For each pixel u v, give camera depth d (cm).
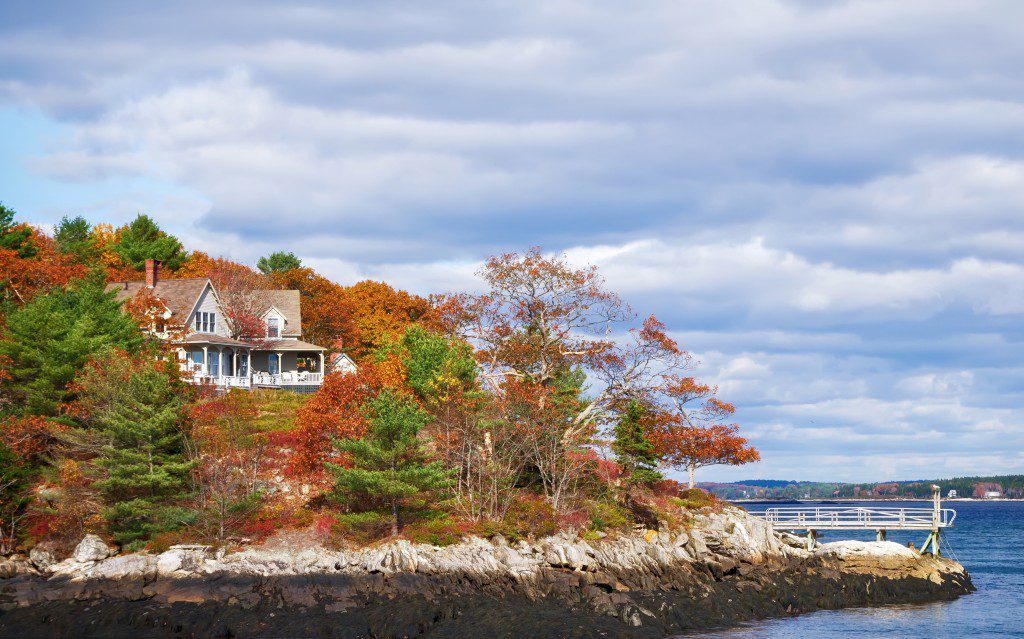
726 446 8181
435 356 7400
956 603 6700
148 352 7069
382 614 5069
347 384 6788
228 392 7556
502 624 5006
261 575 5481
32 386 6488
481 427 6900
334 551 5816
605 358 7838
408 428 6212
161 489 6072
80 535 5831
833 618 6053
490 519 6481
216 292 9419
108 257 10888
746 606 6172
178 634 4897
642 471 7756
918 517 8012
